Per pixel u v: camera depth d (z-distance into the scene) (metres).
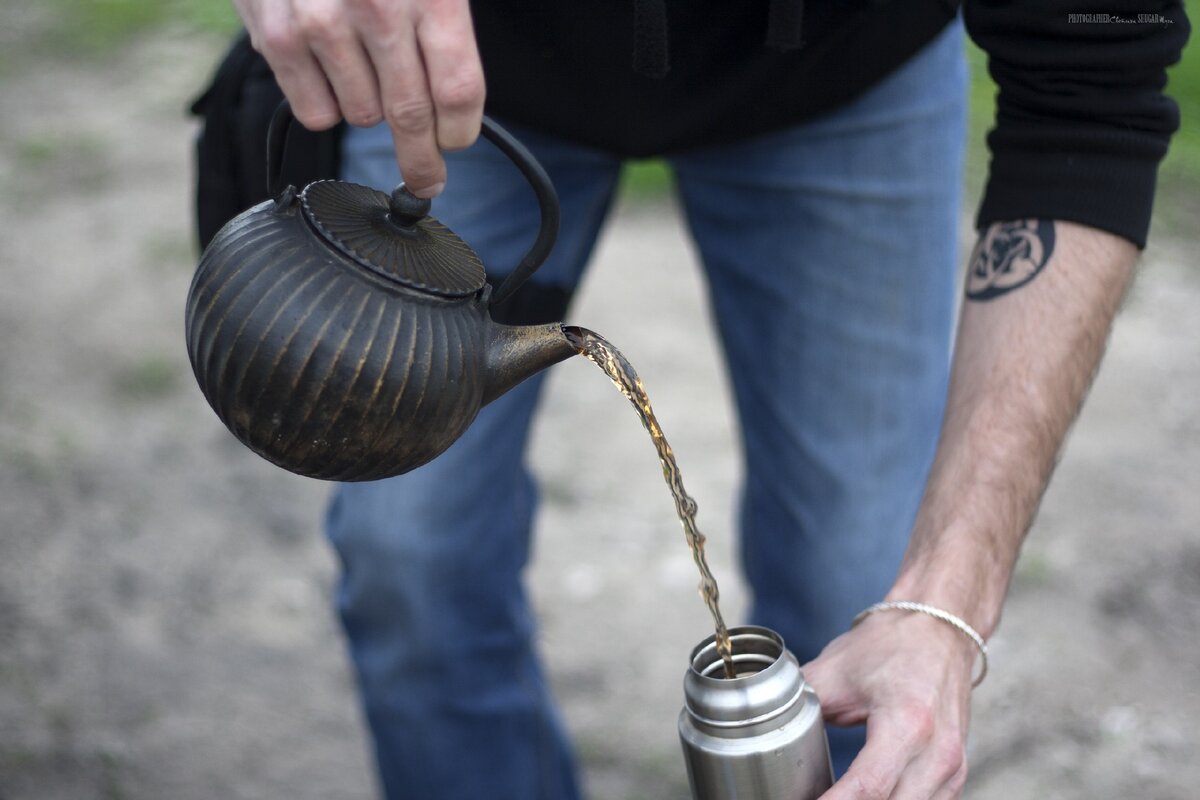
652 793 2.46
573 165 1.84
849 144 1.78
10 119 5.41
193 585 2.98
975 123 4.73
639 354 3.79
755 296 1.91
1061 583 2.92
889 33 1.65
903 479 1.90
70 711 2.63
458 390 1.24
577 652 2.81
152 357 3.82
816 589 1.93
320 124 1.23
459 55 1.16
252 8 1.24
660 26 1.42
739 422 2.04
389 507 1.80
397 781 1.98
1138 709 2.60
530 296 1.85
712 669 1.34
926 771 1.35
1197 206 4.43
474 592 1.87
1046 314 1.54
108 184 4.86
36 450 3.42
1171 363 3.70
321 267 1.21
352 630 1.91
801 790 1.28
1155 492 3.20
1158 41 1.48
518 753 1.99
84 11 6.46
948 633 1.44
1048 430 1.52
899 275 1.83
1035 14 1.48
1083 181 1.53
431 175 1.23
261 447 1.25
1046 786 2.45
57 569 3.02
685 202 1.97
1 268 4.30
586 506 3.24
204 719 2.63
